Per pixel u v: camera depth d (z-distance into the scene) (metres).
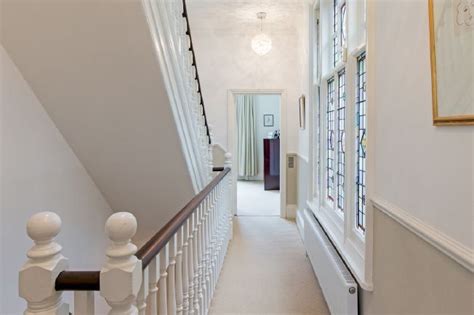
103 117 2.27
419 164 1.27
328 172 3.29
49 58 1.89
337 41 2.92
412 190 1.33
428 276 1.22
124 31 1.71
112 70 1.93
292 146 5.59
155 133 2.38
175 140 2.44
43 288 0.97
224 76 5.46
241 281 3.19
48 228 0.97
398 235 1.48
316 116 3.77
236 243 4.33
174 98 2.16
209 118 5.50
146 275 1.21
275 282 3.17
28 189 2.11
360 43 2.12
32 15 1.65
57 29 1.72
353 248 2.16
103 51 1.83
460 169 1.01
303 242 4.30
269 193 8.02
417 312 1.31
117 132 2.40
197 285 2.17
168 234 1.46
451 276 1.07
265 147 8.41
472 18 0.93
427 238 1.20
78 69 1.94
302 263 3.64
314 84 3.77
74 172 2.63
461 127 1.00
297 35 5.32
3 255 1.93
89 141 2.50
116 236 0.98
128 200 3.23
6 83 1.90
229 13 4.76
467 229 0.98
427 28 1.20
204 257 2.45
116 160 2.69
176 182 2.95
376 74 1.72
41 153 2.22
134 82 2.00
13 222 1.99
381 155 1.67
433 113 1.15
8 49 1.86
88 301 1.04
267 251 4.03
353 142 2.28
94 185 2.97
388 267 1.59
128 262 1.01
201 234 2.32
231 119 5.50
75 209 2.66
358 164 2.26
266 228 5.05
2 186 1.90
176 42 2.08
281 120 5.54
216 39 5.42
